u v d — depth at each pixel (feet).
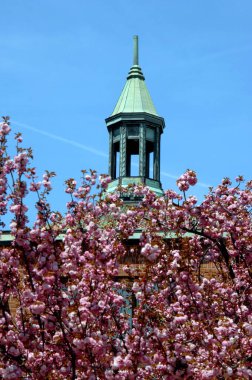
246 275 54.29
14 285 42.75
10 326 43.19
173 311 48.62
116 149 94.99
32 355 40.29
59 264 43.47
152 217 53.42
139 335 40.34
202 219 53.16
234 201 54.54
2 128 43.60
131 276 49.88
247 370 38.04
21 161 42.86
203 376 38.40
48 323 40.65
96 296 41.19
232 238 55.36
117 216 49.06
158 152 93.35
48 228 45.34
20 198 42.83
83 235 45.57
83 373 40.37
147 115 92.53
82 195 48.49
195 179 51.98
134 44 100.94
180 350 38.45
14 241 42.01
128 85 97.81
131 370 38.83
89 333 40.11
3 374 37.32
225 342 39.24
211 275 56.34
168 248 51.24
